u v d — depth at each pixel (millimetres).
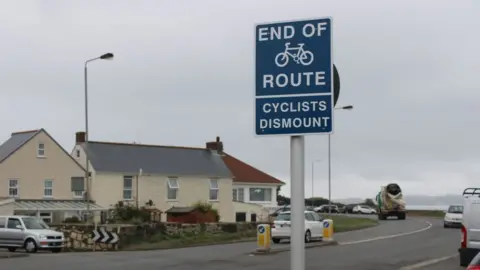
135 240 37094
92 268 19828
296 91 6660
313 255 24422
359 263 21312
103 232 34938
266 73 6789
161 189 53781
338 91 6738
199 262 21844
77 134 52875
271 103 6746
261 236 25766
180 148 58562
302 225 6555
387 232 41562
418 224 53406
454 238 34812
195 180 56250
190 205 53750
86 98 41156
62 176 49625
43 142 48906
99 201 50031
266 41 6816
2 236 30453
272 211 68875
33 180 48031
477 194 18359
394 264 21047
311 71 6625
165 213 52125
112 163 51875
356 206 92438
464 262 17578
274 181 70562
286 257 23703
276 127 6707
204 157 59281
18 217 30672
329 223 31312
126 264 21203
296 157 6645
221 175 58312
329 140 53938
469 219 17578
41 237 29719
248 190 68500
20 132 50469
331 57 6570
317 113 6574
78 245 35688
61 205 47406
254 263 21391
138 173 52438
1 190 46312
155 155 55750
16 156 47312
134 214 47938
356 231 43406
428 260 22500
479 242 17406
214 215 51938
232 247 31125
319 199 101625
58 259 23438
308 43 6660
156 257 24250
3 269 19438
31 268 19766
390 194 65875
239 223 45531
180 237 39469
